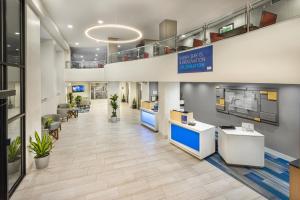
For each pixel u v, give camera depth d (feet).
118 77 35.63
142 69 28.22
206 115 34.60
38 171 17.97
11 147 16.05
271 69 10.96
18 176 16.20
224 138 19.81
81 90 80.74
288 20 10.01
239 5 25.45
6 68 13.75
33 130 19.24
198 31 19.61
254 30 12.03
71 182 16.10
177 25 33.47
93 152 23.16
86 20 30.81
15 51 15.98
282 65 10.34
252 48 12.15
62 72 46.85
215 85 32.09
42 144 18.75
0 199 10.57
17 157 16.55
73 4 24.45
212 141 22.07
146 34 40.09
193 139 21.79
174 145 25.62
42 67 35.63
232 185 15.72
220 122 31.22
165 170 18.38
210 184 15.88
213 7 25.71
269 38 11.03
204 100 35.06
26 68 17.31
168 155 22.16
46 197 13.99
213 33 16.81
